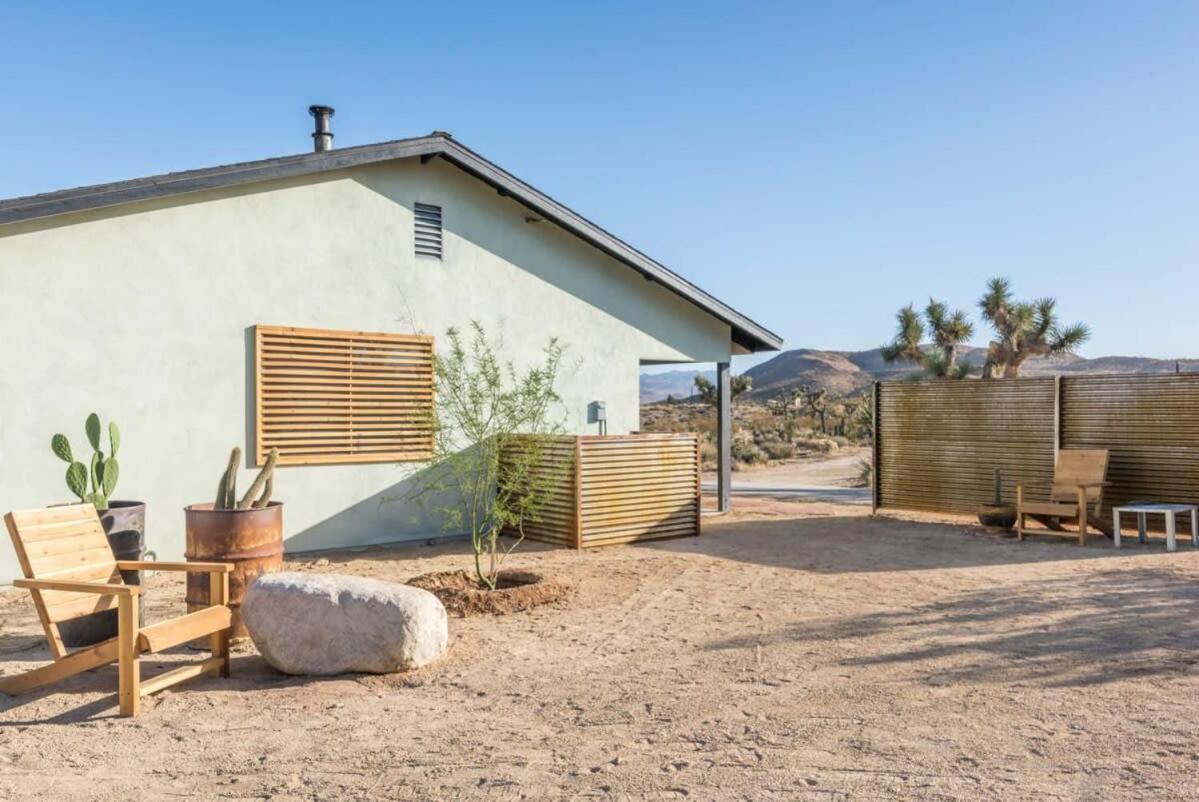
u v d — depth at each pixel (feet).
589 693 18.58
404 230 40.11
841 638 22.81
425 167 40.91
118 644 17.67
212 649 20.24
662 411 192.24
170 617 25.57
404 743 15.83
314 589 20.22
